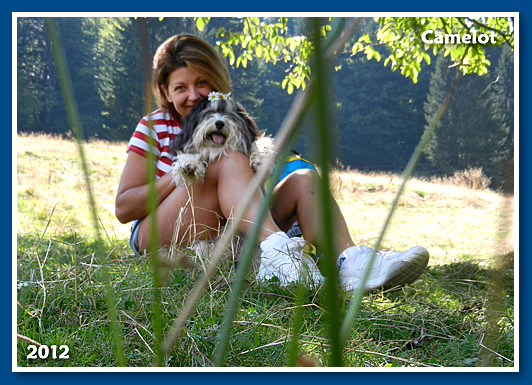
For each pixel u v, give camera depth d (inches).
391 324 81.0
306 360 15.0
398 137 1295.5
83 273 88.7
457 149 724.0
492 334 14.7
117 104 765.9
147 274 88.0
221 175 107.2
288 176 105.7
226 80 127.9
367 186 383.9
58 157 362.9
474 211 305.4
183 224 107.7
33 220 186.1
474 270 132.0
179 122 125.3
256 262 98.7
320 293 76.9
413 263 93.2
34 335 67.0
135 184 117.9
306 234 101.9
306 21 9.8
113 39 836.6
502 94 603.2
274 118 1103.6
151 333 67.2
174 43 123.5
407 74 300.5
